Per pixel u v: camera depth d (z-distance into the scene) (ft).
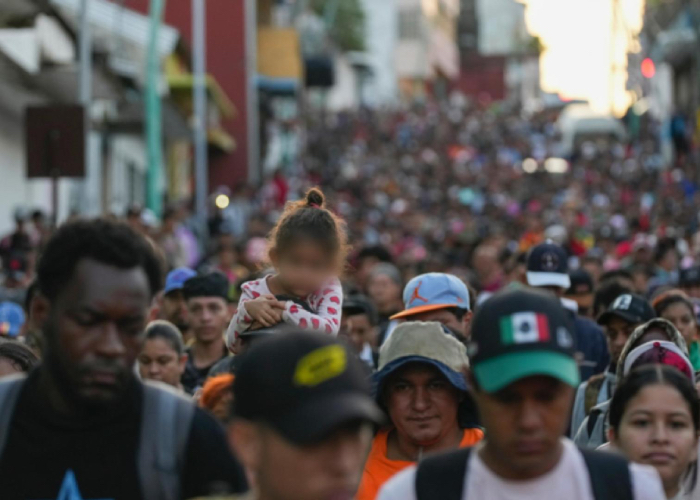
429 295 57.36
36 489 28.37
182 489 29.01
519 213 285.43
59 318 28.58
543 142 558.15
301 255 43.21
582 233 204.33
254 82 341.41
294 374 24.12
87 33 134.92
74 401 28.48
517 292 28.96
